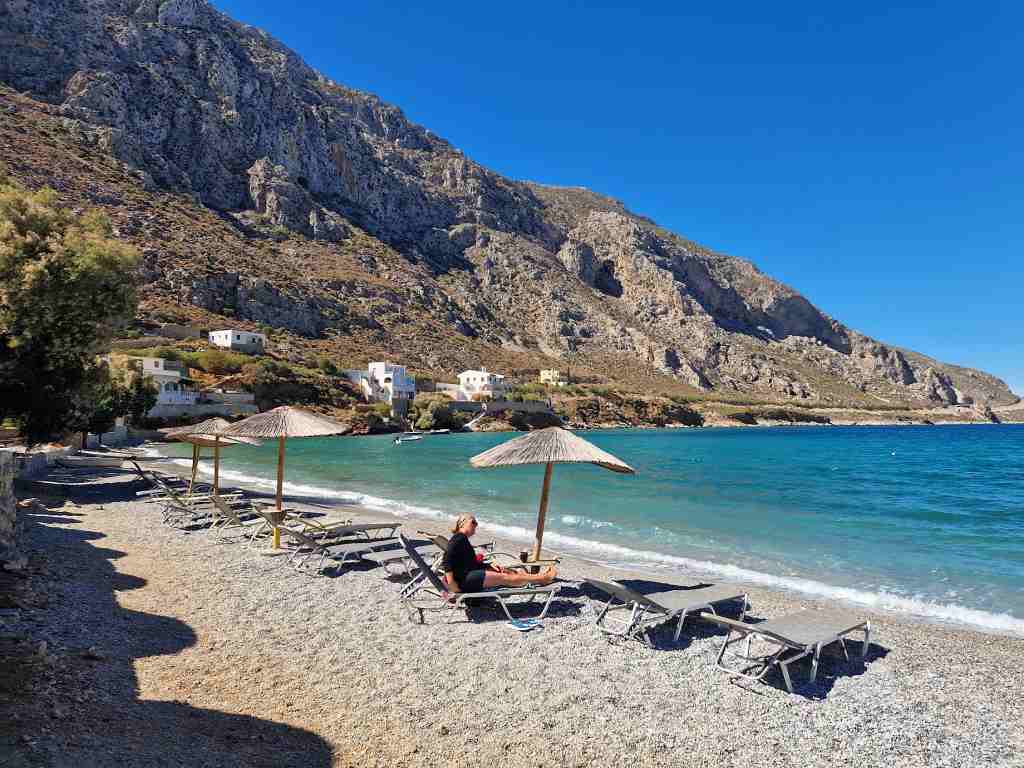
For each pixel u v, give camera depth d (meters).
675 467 41.12
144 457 35.53
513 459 8.78
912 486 30.30
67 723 4.24
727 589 8.28
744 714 5.41
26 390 16.59
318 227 148.50
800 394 195.00
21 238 16.16
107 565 9.38
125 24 142.75
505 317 177.62
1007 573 12.20
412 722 4.95
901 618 9.02
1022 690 6.23
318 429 11.29
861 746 4.96
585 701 5.50
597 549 13.81
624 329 190.62
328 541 10.73
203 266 100.62
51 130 108.19
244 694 5.27
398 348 120.12
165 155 131.75
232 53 165.38
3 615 6.36
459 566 7.87
